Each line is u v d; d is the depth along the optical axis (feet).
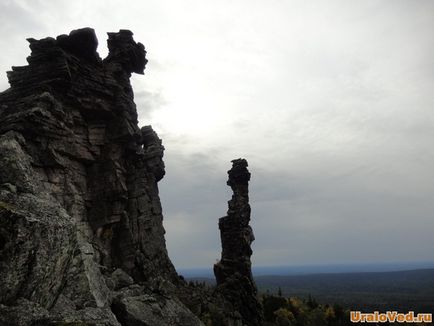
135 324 108.88
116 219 189.67
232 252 285.23
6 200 75.46
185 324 124.98
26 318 61.21
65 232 77.92
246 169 304.09
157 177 243.81
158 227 217.36
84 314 79.97
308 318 465.47
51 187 164.96
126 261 187.83
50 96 170.40
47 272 71.31
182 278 230.68
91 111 196.24
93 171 194.08
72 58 191.21
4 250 63.82
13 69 184.55
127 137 203.00
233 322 218.59
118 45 226.79
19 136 153.28
